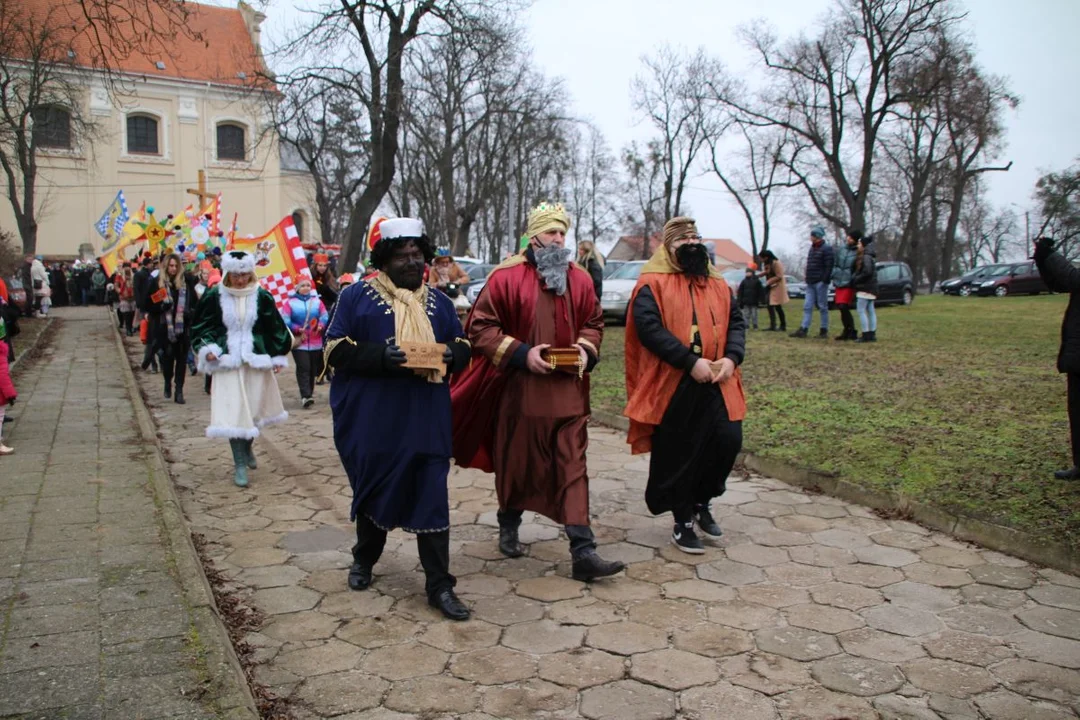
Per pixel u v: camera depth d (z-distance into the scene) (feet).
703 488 15.07
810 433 21.66
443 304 13.06
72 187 128.16
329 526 16.56
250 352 19.49
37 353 46.44
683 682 10.16
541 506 14.03
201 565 13.80
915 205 134.92
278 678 10.30
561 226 14.03
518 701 9.75
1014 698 9.70
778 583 13.32
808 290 44.68
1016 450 18.79
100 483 18.21
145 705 8.89
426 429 12.21
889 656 10.77
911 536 15.31
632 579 13.62
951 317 59.31
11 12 51.21
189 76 134.10
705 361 14.06
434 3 62.90
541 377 13.75
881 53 109.91
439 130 119.96
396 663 10.69
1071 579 13.12
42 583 12.33
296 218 163.12
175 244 54.29
